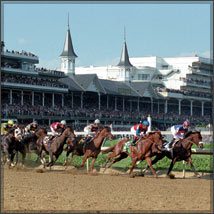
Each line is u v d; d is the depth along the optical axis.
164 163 27.22
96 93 92.44
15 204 14.61
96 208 14.06
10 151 28.53
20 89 76.25
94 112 86.81
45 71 85.38
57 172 26.45
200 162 26.47
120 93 97.94
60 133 28.19
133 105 105.94
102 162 28.73
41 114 74.00
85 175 24.77
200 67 138.25
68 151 27.14
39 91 79.38
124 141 25.06
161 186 19.61
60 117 78.19
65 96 88.75
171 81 129.25
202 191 17.95
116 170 27.62
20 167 28.67
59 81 88.19
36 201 15.25
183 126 24.97
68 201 15.30
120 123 92.38
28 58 81.94
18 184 19.88
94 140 25.73
